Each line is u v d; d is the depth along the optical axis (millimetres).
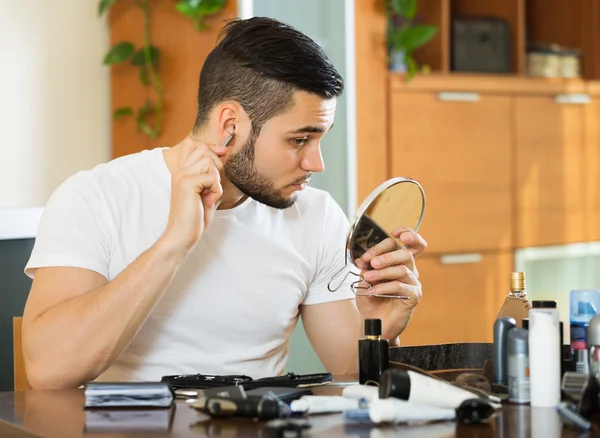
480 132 4395
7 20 3797
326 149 3998
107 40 4012
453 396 1427
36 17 3863
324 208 2238
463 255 4363
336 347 2189
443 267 4309
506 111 4473
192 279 2043
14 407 1579
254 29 1980
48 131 3904
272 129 1944
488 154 4422
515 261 4512
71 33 3941
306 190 2252
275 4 3826
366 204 1833
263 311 2098
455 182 4328
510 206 4496
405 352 1770
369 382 1624
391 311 2008
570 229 4699
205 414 1486
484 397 1524
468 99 4352
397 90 4164
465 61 4461
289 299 2135
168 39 3893
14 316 2197
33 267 1927
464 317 4367
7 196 3820
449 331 4332
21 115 3842
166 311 2027
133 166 2057
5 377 2184
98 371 1833
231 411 1438
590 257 4781
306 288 2191
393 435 1329
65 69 3934
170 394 1557
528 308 1711
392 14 4332
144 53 3893
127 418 1468
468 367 1812
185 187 1851
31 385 1843
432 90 4254
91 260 1937
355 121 4039
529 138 4547
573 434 1338
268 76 1930
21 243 2213
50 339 1814
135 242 1999
